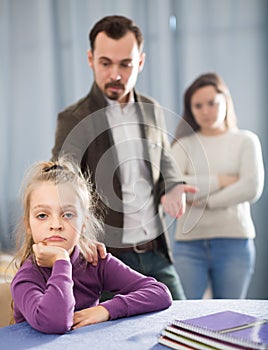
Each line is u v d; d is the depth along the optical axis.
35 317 2.26
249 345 1.91
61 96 6.13
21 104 6.19
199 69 5.95
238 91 5.93
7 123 6.17
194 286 4.73
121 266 2.77
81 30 6.06
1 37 6.17
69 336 2.22
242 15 5.89
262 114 5.91
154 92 5.97
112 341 2.15
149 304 2.53
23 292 2.40
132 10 5.97
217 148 4.78
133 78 3.53
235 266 4.70
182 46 5.96
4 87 6.17
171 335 2.11
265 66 5.88
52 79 6.12
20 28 6.19
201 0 5.91
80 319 2.39
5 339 2.19
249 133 4.82
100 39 3.44
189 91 4.84
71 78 6.11
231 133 4.81
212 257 4.73
